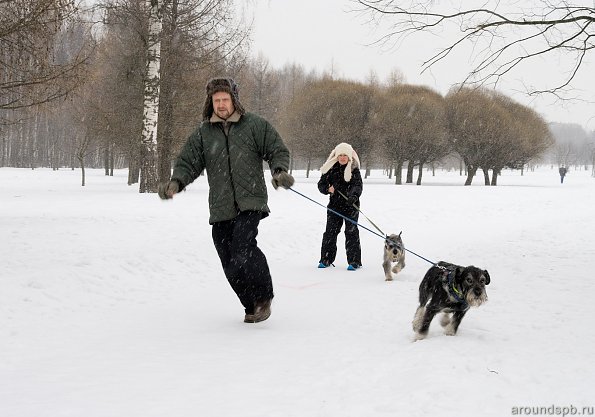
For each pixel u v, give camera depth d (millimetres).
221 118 5609
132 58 26109
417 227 15461
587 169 134875
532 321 5699
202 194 23125
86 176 46938
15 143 78438
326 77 58469
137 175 34125
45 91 10977
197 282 8078
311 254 11148
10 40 10094
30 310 5949
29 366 4309
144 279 7938
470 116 50844
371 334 5324
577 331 5250
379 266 9867
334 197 9531
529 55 8398
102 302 6633
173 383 3895
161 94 24266
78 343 4996
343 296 7227
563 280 7934
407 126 49406
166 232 12141
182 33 23375
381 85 60938
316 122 51875
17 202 18891
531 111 55344
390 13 8531
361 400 3510
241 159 5520
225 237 5684
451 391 3555
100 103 30703
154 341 5070
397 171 51531
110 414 3314
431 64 8758
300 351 4719
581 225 15367
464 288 4996
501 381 3793
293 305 6723
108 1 20516
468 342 4781
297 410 3373
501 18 8172
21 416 3275
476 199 24734
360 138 51969
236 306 6664
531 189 34406
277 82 63656
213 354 4637
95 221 13359
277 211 17469
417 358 4281
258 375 4066
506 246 11508
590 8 7867
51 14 10297
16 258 8531
